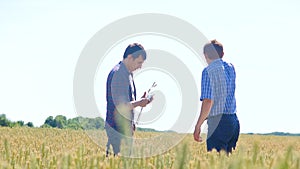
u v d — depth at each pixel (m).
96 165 12.02
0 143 28.44
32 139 35.38
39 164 14.30
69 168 11.52
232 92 20.02
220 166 10.76
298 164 9.61
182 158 10.08
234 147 20.91
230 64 20.12
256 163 11.38
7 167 12.29
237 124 20.28
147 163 13.41
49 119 88.75
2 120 97.56
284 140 47.81
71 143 30.53
